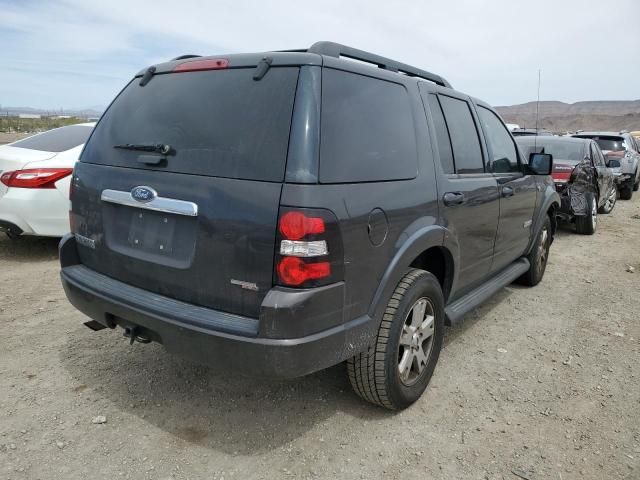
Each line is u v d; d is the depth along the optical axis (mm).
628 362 3857
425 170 3066
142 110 2898
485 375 3594
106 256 2922
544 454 2738
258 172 2311
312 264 2240
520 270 4949
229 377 3422
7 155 5762
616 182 13570
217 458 2623
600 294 5508
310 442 2777
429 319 3195
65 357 3621
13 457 2559
